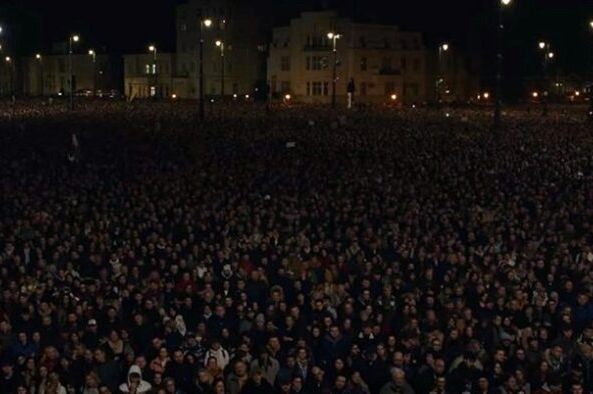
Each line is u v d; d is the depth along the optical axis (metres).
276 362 13.27
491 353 13.47
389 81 96.69
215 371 12.63
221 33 105.62
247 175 30.48
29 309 14.76
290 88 98.38
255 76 107.56
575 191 26.75
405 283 16.78
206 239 20.08
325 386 12.67
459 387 12.62
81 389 12.59
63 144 41.72
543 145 40.66
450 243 19.12
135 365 12.65
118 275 16.83
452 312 14.89
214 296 15.81
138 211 22.58
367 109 75.88
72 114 67.00
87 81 121.94
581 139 44.19
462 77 105.44
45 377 12.45
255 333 14.27
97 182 28.44
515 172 31.17
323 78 95.06
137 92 117.00
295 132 47.94
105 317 14.57
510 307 15.22
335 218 22.11
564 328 14.08
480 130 50.03
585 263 17.98
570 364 13.23
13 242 19.19
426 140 43.50
